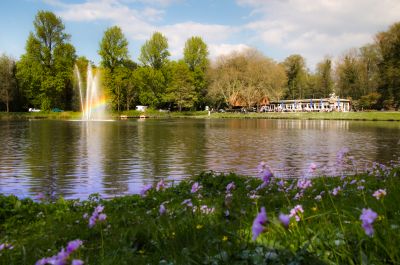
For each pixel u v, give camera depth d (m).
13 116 67.31
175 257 3.49
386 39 73.44
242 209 5.23
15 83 73.88
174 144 22.95
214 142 24.28
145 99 85.25
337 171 13.37
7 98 72.31
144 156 17.66
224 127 41.41
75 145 22.17
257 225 2.24
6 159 16.55
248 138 27.36
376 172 9.48
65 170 13.94
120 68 83.06
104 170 13.96
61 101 80.44
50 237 5.30
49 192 10.59
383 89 77.50
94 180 12.20
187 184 9.67
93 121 56.72
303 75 113.31
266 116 71.75
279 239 3.43
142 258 3.78
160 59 88.81
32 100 76.44
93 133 31.64
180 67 83.62
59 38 75.50
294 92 112.62
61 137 27.66
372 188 7.14
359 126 43.84
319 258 2.96
